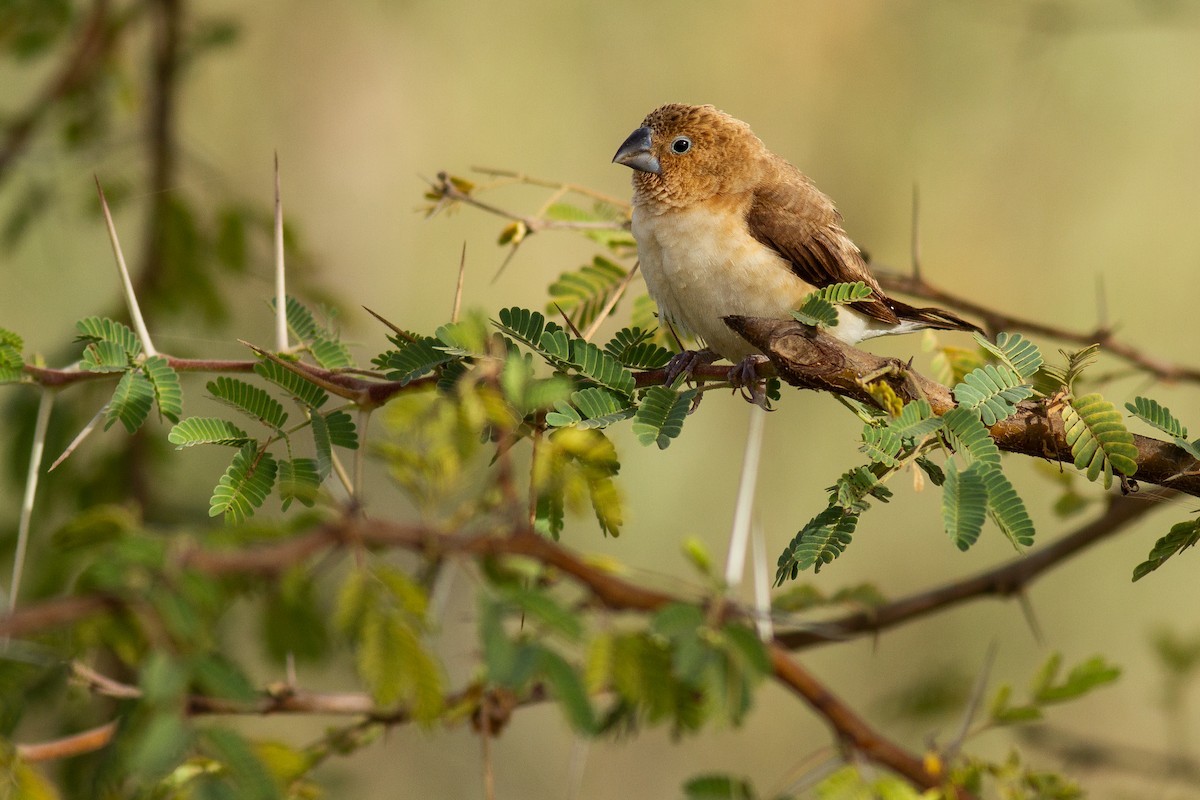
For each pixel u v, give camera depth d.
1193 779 10.15
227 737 3.75
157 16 12.20
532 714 16.67
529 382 4.96
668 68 19.39
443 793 15.84
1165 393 18.50
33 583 8.80
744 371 7.40
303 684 8.04
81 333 6.10
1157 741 16.52
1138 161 19.30
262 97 17.41
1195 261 19.16
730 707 4.06
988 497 5.27
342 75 17.52
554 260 18.72
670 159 9.68
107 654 7.49
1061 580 17.78
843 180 19.34
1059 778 5.64
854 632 8.41
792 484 18.58
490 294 18.50
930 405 5.75
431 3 18.47
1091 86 18.95
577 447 4.83
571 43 19.27
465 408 4.54
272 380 6.10
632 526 18.02
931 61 19.09
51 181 12.32
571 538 17.30
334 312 7.14
